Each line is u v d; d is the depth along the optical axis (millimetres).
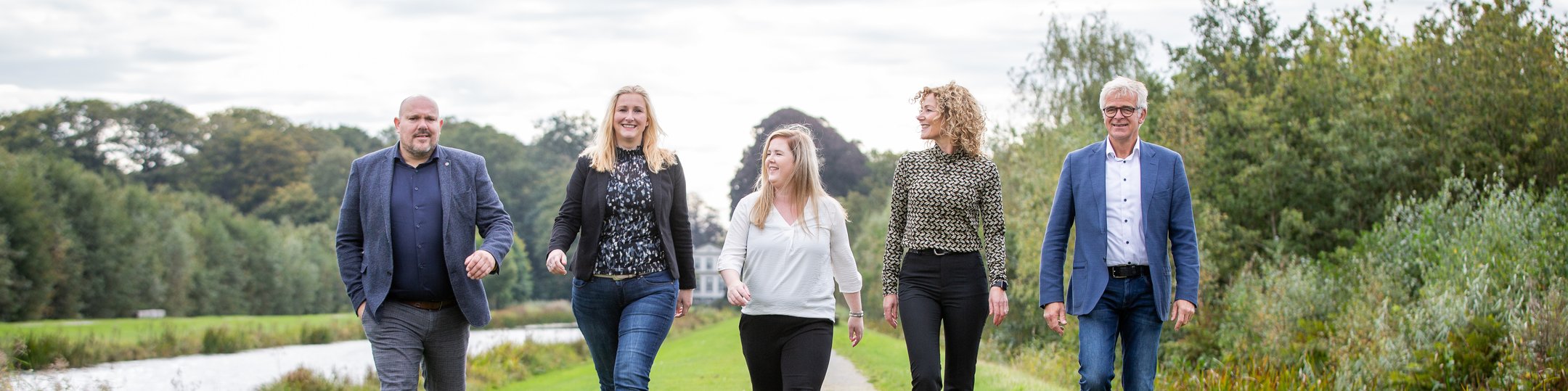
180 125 101875
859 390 11289
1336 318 14031
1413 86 19625
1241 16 25406
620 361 5098
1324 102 21500
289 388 16609
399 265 5121
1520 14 18844
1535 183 17531
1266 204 20688
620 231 5273
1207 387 12180
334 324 41188
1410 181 19500
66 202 48688
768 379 5250
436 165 5250
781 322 5156
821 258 5211
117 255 50188
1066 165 5242
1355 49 22703
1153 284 4938
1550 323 10875
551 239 5285
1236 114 21766
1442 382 11305
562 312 68000
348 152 103562
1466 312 12023
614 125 5348
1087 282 5020
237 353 30703
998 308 5195
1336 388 11664
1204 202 20078
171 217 56281
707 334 35594
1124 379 5090
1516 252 13195
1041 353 18094
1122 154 5098
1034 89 27125
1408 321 12758
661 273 5316
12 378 17656
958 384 5238
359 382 18047
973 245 5273
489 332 43281
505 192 103062
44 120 94250
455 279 5145
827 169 64188
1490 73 18484
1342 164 20156
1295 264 18281
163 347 28578
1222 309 17797
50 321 44625
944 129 5281
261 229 66188
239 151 99375
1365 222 20062
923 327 5121
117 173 94812
